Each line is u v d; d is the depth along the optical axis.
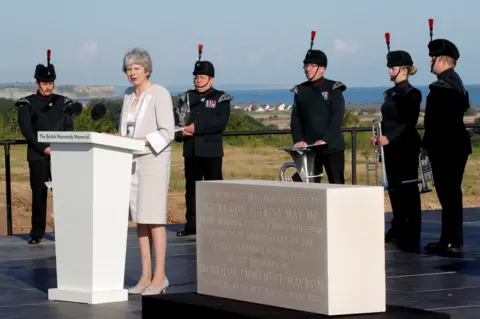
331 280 7.34
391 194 13.67
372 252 7.48
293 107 13.50
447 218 12.59
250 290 8.00
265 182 8.12
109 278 9.46
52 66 14.03
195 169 14.48
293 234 7.59
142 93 9.81
